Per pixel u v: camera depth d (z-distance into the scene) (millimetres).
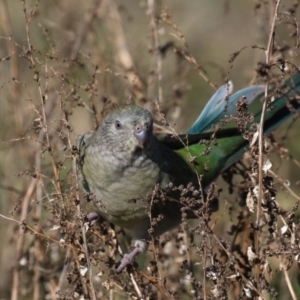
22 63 13867
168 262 10883
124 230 11211
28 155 12195
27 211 11336
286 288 10648
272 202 9172
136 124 9836
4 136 13234
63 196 9383
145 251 10547
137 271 9695
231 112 11305
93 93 10633
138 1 15789
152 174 10141
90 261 9195
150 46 12555
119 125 9922
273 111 11133
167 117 12344
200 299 9070
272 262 11172
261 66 9359
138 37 14594
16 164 13055
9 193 12805
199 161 10961
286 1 15000
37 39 13930
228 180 11367
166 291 9312
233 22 17234
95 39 13328
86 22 13641
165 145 10820
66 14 14227
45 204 9758
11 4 15703
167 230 10750
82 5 14758
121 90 12391
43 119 9391
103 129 10086
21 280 11609
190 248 10633
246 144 11188
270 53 9164
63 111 9359
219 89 11547
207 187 11195
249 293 8969
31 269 11250
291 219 9047
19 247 11219
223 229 11883
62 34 13688
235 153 11164
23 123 12477
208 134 10938
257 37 12000
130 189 10125
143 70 13891
